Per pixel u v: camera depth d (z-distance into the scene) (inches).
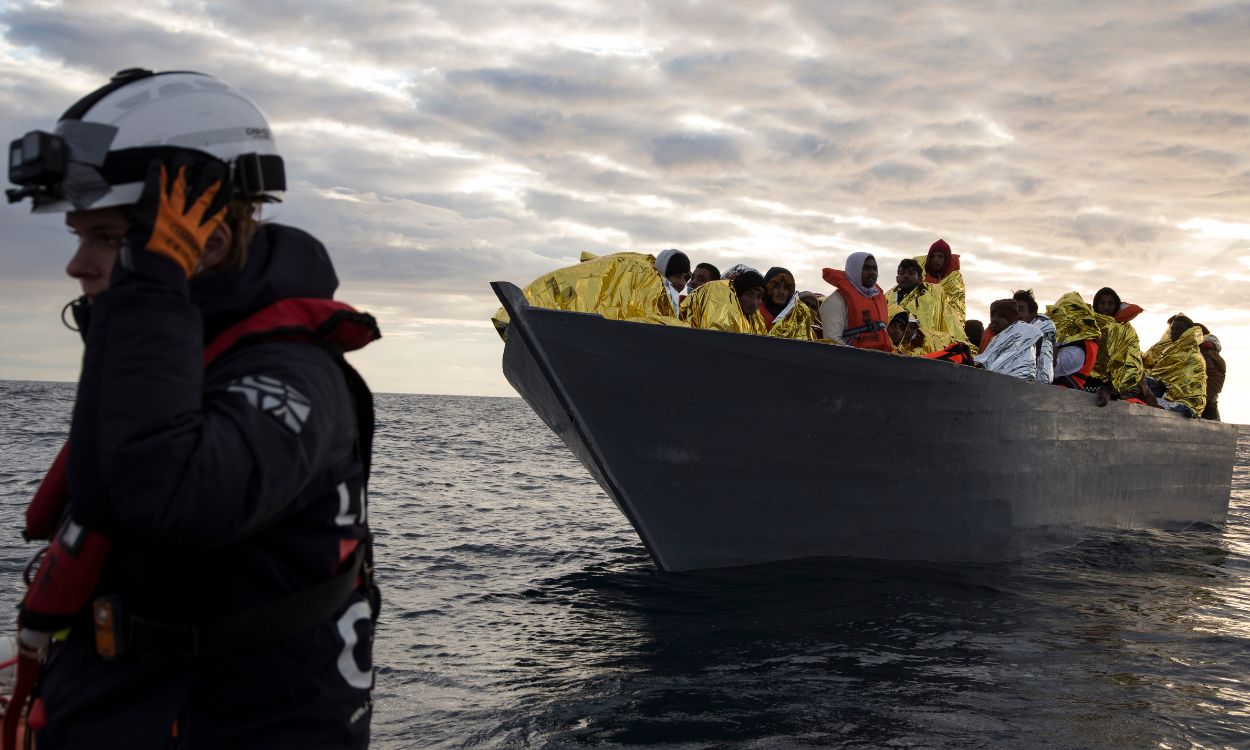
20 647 46.5
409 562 264.1
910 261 358.6
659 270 281.3
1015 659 175.8
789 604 218.4
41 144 41.3
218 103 44.7
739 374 239.9
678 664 164.2
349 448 47.6
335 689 46.4
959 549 293.1
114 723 43.1
